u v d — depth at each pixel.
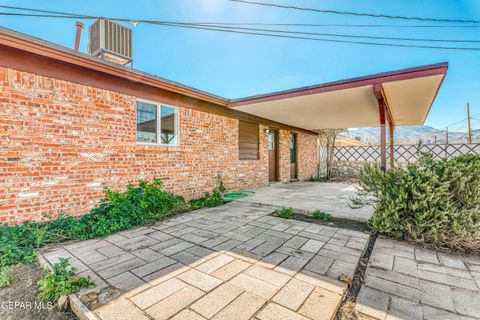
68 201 3.69
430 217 3.02
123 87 4.42
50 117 3.52
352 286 2.14
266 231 3.52
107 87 4.19
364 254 2.83
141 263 2.47
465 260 2.65
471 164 2.98
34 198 3.36
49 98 3.51
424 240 3.05
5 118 3.13
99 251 2.78
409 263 2.57
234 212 4.66
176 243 3.03
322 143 13.53
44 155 3.46
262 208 5.01
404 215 3.20
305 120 8.86
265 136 8.62
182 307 1.76
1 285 2.12
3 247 2.60
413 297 1.95
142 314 1.69
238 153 7.36
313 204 5.34
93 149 3.99
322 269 2.35
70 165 3.72
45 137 3.47
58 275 2.08
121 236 3.29
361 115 7.66
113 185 4.26
